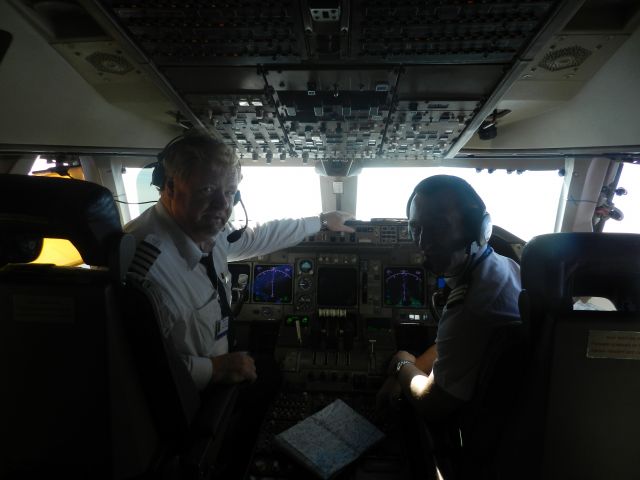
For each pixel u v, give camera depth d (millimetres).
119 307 901
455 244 1260
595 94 1805
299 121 1765
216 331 1609
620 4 1296
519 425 1065
